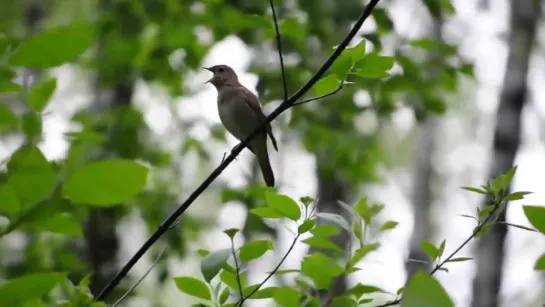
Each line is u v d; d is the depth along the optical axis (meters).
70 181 2.54
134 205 12.47
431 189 18.61
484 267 11.38
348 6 10.72
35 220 2.75
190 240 13.20
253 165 16.08
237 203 10.95
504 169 11.65
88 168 2.52
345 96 12.19
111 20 11.59
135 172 2.55
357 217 5.62
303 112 12.15
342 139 13.12
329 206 13.44
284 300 5.12
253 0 10.46
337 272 5.29
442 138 20.52
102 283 11.52
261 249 4.73
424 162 18.28
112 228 12.22
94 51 13.70
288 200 4.77
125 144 11.87
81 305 4.56
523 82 12.03
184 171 13.95
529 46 12.27
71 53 2.51
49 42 2.48
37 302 3.00
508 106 11.95
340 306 5.37
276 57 11.67
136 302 13.30
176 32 11.75
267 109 12.70
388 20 10.14
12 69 3.01
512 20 12.48
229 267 4.85
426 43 9.73
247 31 10.80
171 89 13.20
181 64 12.73
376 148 14.40
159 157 12.85
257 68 11.56
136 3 11.91
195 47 12.06
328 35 11.16
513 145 11.77
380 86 11.52
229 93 10.61
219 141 12.61
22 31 13.80
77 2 15.44
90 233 12.10
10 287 2.65
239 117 10.42
